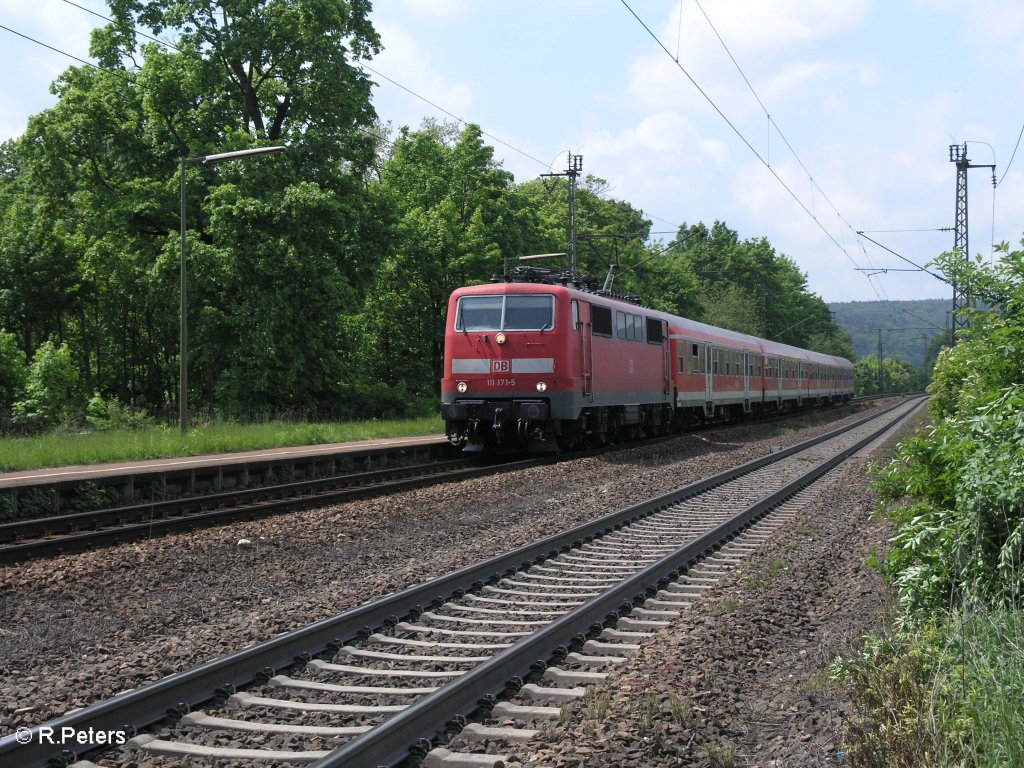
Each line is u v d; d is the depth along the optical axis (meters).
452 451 23.38
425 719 5.23
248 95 33.72
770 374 44.59
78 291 41.06
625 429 27.06
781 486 17.22
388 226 34.72
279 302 30.48
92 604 8.49
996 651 4.55
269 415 29.94
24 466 17.36
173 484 15.82
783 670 6.62
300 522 12.52
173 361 42.62
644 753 4.96
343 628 7.33
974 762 4.03
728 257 92.94
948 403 12.31
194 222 32.50
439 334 43.03
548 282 22.39
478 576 9.43
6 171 53.88
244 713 5.68
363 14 34.62
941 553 5.92
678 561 10.20
